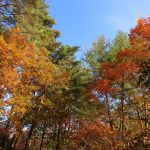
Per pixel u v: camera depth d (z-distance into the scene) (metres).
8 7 19.33
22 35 21.34
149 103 20.52
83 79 27.03
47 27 32.72
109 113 22.05
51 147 31.02
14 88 18.77
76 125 26.20
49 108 25.98
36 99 24.08
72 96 27.08
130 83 19.91
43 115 25.45
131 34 18.12
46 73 23.20
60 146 26.53
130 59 18.84
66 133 26.27
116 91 20.72
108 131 19.05
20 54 18.61
